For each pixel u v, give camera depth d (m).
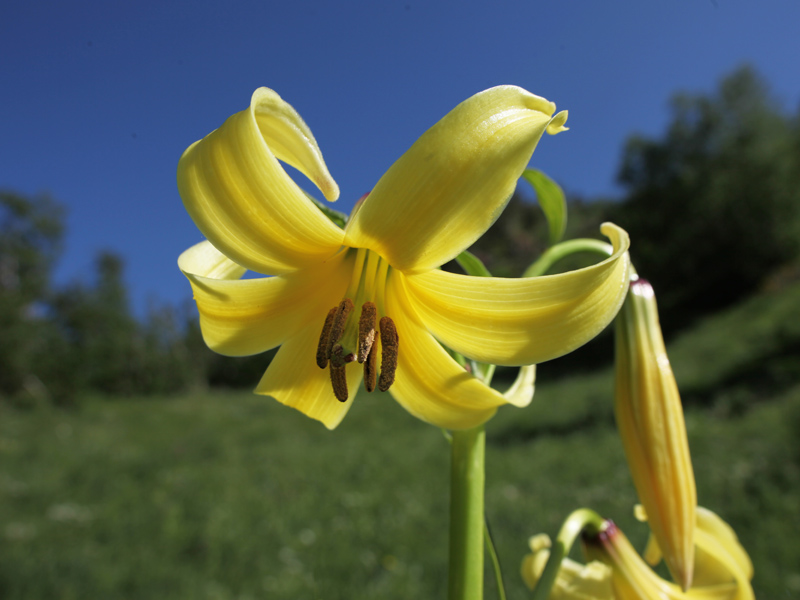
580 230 29.12
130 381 27.50
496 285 0.91
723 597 1.14
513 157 0.75
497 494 7.40
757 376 11.41
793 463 6.40
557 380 18.73
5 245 28.12
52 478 10.01
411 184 0.76
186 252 1.03
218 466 10.42
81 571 5.39
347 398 1.11
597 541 1.15
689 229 26.14
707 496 6.18
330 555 5.54
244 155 0.80
